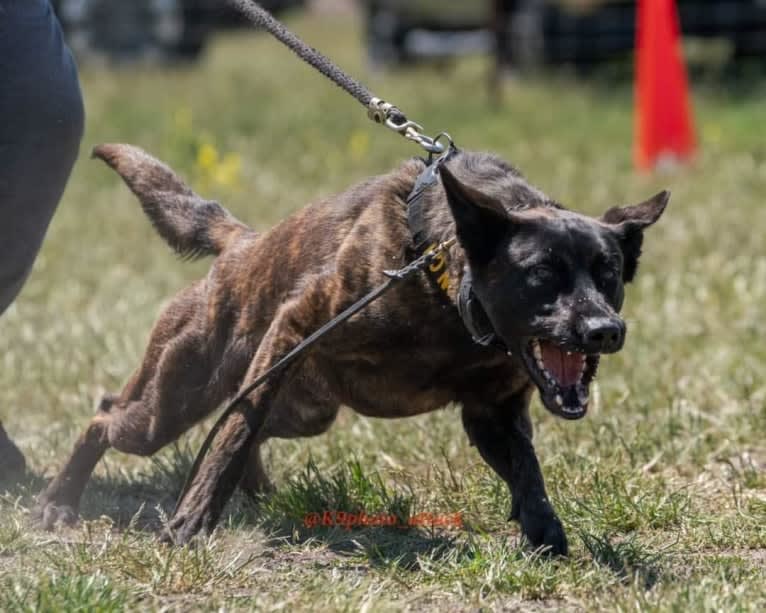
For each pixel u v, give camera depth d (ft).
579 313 23.72
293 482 30.68
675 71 74.38
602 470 31.73
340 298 26.61
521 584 24.54
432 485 31.35
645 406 36.52
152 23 128.57
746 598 23.32
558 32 111.55
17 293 31.35
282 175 72.74
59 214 63.10
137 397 30.14
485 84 109.91
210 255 31.48
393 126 29.04
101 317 45.88
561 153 78.43
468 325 25.39
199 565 24.98
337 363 27.48
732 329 44.52
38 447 34.86
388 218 26.66
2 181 28.78
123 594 23.21
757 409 36.83
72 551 26.12
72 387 39.37
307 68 125.49
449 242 25.46
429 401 27.61
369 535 28.76
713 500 31.09
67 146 29.58
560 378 24.58
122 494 32.14
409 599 24.14
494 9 100.01
